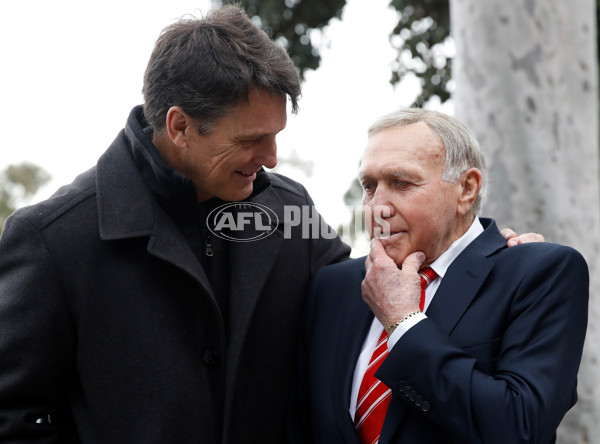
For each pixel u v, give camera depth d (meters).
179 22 1.81
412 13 5.58
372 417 1.77
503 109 3.28
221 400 1.86
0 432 1.73
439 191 1.81
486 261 1.83
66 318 1.79
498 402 1.58
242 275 1.92
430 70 5.63
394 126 1.85
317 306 2.04
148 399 1.78
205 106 1.72
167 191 1.83
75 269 1.79
